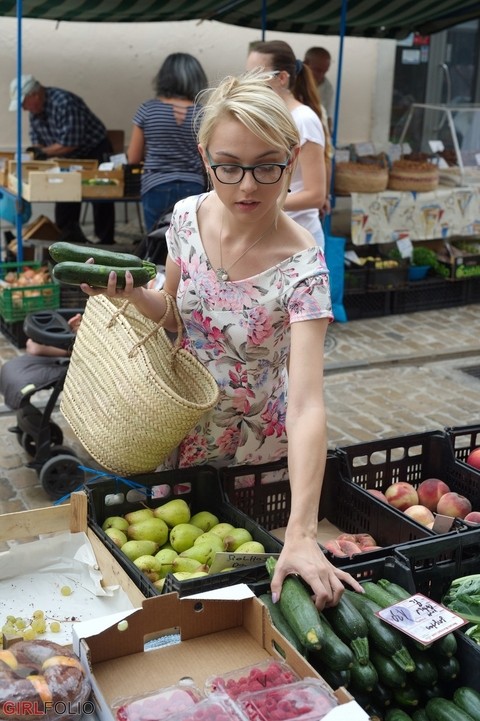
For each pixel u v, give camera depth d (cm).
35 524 258
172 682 188
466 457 348
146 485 285
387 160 801
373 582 240
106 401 272
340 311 757
